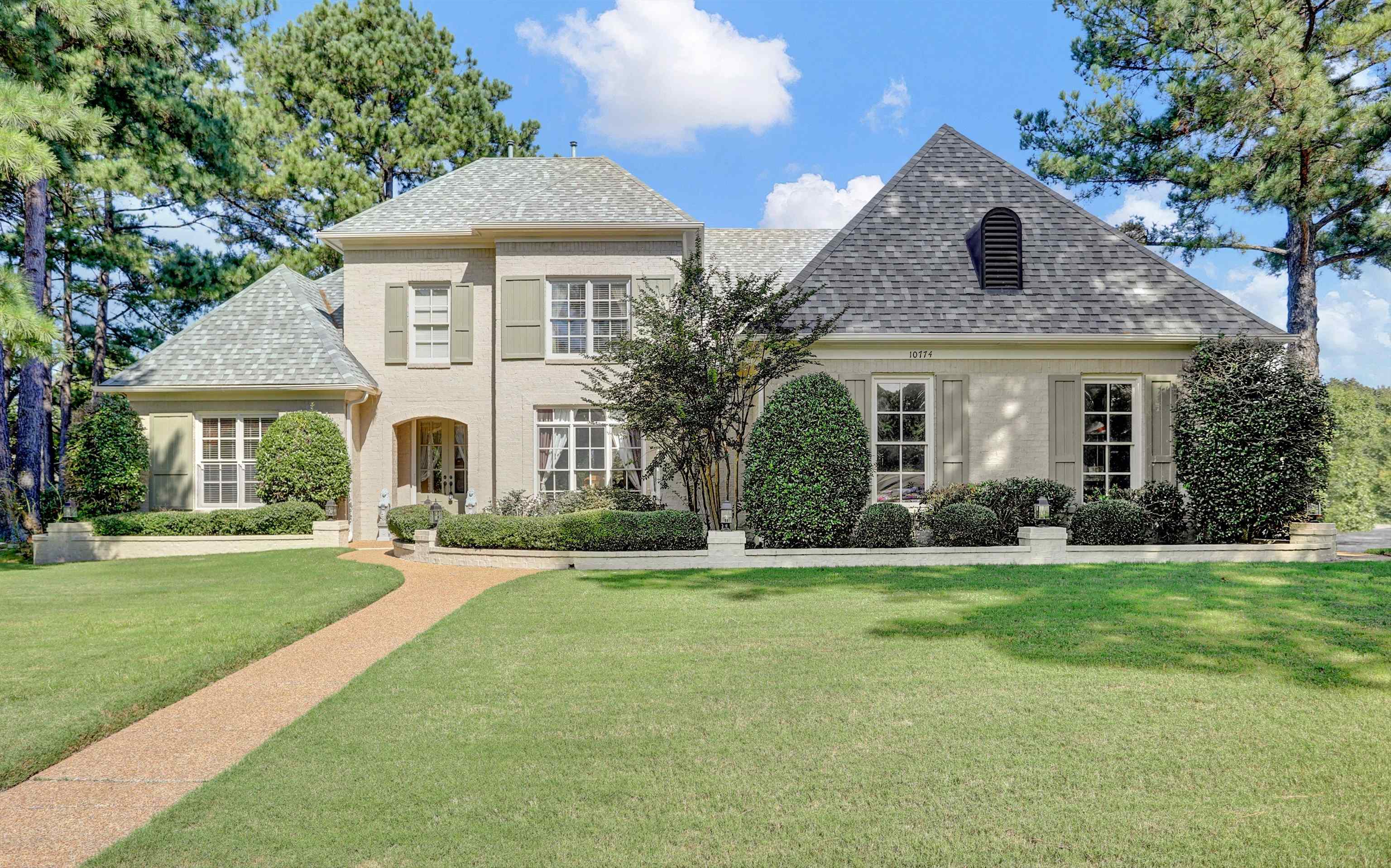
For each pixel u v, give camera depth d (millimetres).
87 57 17531
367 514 18516
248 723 5859
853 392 14594
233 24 22641
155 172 20734
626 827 3900
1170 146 19781
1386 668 6461
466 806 4164
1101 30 20391
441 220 18594
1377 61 17203
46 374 24266
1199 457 13297
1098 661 6781
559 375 17859
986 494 13688
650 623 8602
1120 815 3979
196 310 27875
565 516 13547
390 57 30219
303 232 29859
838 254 15539
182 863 3645
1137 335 14289
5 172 11641
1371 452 27734
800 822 3926
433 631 8391
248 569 13453
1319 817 3939
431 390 18625
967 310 14672
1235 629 7848
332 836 3854
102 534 16438
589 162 20688
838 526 12930
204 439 18031
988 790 4270
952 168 17062
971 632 7902
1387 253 19844
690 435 13453
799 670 6625
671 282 17750
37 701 6047
